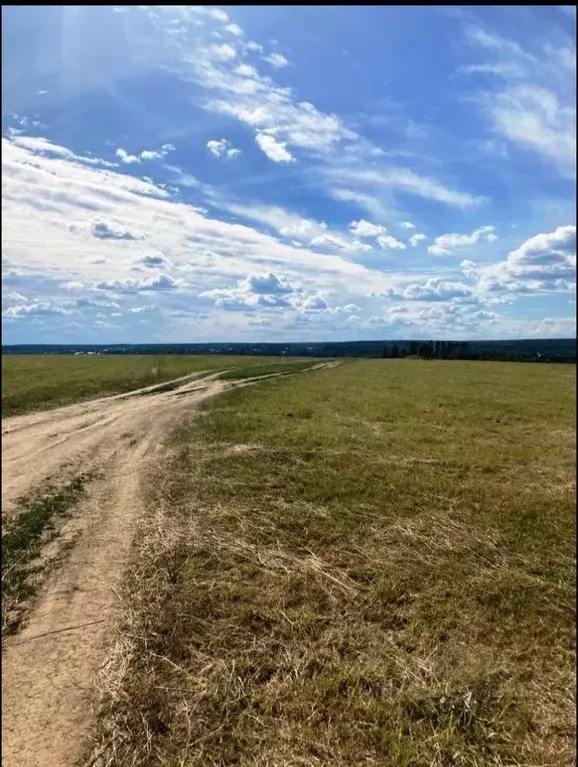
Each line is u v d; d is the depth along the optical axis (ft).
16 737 10.64
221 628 14.43
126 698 11.66
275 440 38.99
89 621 14.80
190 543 20.12
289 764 10.09
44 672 12.60
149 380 88.33
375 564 18.83
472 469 32.73
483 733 10.91
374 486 28.02
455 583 17.46
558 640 14.26
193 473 30.07
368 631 14.52
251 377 104.42
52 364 119.44
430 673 12.68
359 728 10.89
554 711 11.65
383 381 103.24
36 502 24.59
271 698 11.67
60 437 40.16
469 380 109.70
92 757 10.20
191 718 11.14
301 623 14.66
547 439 43.68
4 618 14.92
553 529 22.79
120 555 19.15
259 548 19.86
